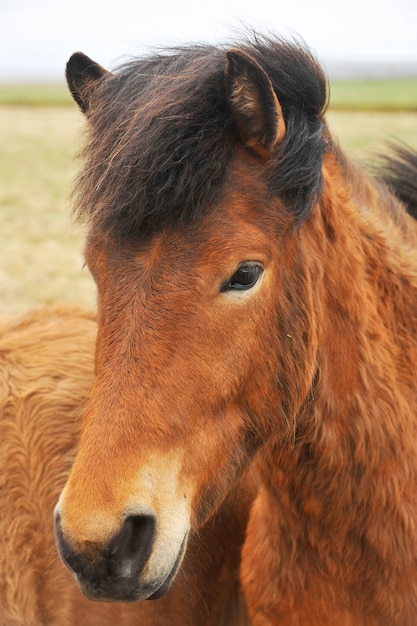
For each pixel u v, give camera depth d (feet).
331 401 8.30
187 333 6.80
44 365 11.11
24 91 219.20
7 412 10.68
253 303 7.04
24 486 10.34
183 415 6.81
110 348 6.89
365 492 8.51
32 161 83.35
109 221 6.84
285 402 7.75
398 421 8.52
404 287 8.99
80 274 34.35
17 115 141.18
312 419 8.29
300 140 7.25
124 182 6.72
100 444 6.59
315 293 7.89
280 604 9.33
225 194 6.97
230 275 6.89
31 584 10.14
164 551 6.68
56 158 85.76
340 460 8.44
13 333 11.68
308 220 7.81
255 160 7.18
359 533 8.61
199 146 6.79
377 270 8.77
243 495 10.70
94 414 6.76
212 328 6.88
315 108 7.64
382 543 8.56
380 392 8.46
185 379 6.79
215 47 7.77
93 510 6.40
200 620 10.70
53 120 132.87
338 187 8.70
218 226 6.86
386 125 86.28
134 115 7.02
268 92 6.88
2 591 10.11
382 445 8.44
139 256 6.93
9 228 46.11
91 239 7.41
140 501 6.51
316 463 8.49
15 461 10.43
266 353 7.36
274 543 9.27
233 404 7.26
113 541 6.39
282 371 7.61
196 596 10.52
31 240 42.42
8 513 10.27
